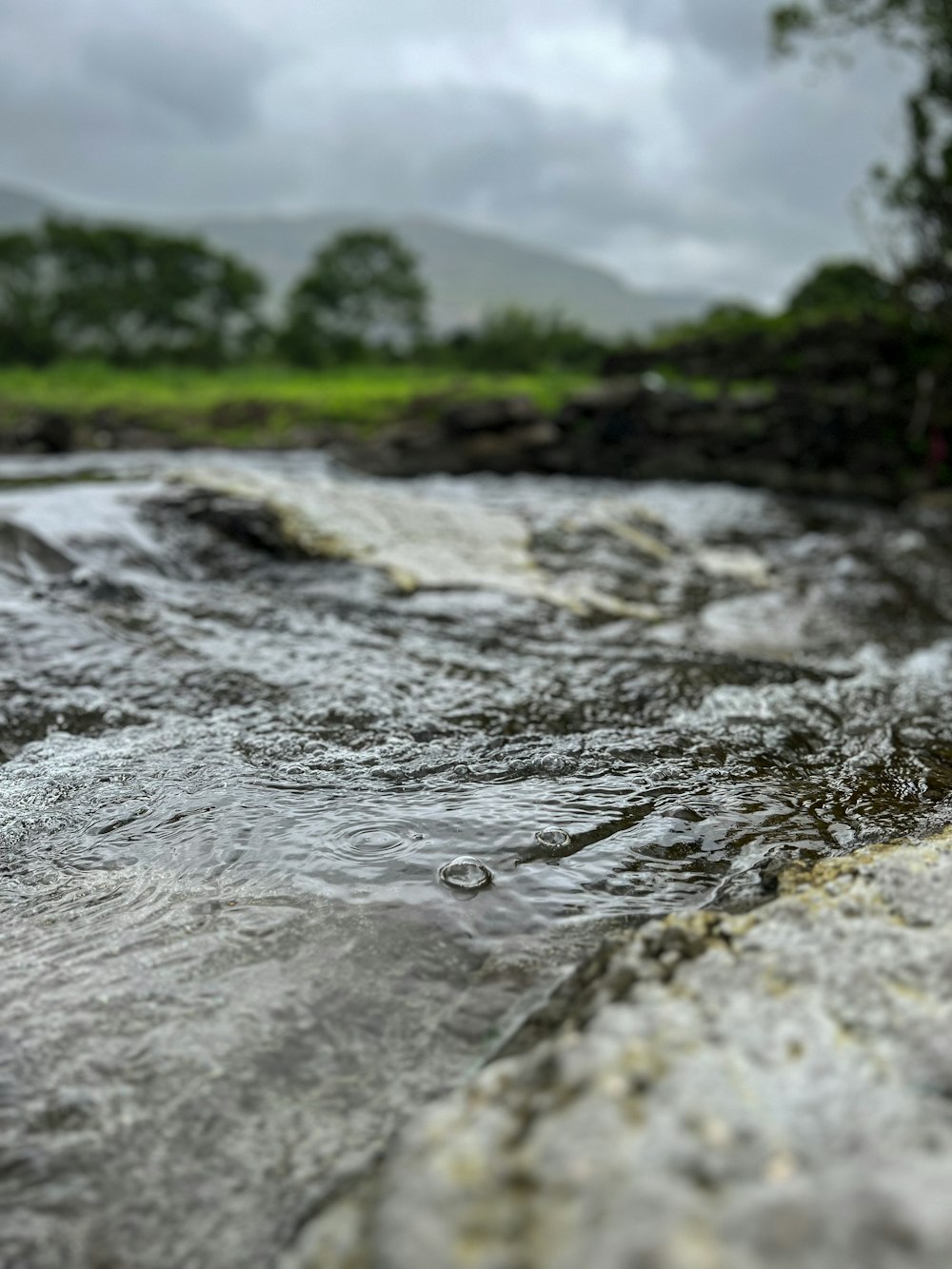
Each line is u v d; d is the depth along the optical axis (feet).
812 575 21.49
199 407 74.13
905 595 19.84
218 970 5.23
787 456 44.60
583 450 46.98
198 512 16.35
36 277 173.78
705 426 46.16
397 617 13.53
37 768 7.90
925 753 8.92
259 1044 4.64
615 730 9.28
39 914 5.80
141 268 177.68
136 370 155.74
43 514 15.15
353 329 172.35
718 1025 3.91
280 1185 3.81
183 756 8.23
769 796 7.71
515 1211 2.98
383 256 173.37
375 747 8.59
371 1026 4.77
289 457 49.37
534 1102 3.50
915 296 43.47
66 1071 4.43
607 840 6.82
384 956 5.36
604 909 5.92
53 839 6.75
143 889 6.10
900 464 43.09
